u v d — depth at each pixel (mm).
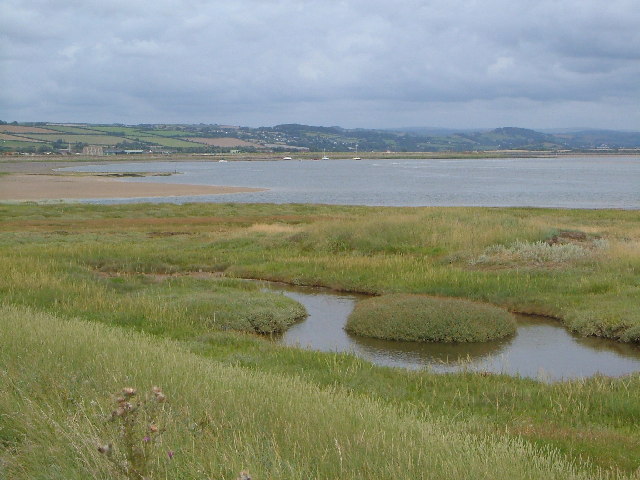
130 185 82000
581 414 9758
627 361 13914
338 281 21797
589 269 21125
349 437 6582
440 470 5855
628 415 9711
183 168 161000
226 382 8484
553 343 15359
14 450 5699
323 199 66500
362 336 16094
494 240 25094
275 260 25141
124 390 5305
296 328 16906
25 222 39594
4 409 6527
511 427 8914
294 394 8297
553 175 119875
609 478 6883
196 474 5289
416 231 26703
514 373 13055
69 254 25828
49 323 11430
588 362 13867
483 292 19422
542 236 25234
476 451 6566
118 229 36062
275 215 44688
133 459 4891
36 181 87688
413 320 15867
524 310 18219
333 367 12281
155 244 29594
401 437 6719
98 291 18547
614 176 115500
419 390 11242
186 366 9219
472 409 10125
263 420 6949
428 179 107062
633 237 27156
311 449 6145
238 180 103062
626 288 18781
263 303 18016
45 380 7578
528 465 6301
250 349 13578
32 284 18500
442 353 14633
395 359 14156
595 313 16469
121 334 11883
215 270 24688
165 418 6355
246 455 5590
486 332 15578
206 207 49562
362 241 26438
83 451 5453
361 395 9875
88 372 8117
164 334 14617
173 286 20625
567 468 6629
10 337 9625
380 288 20797
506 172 134625
